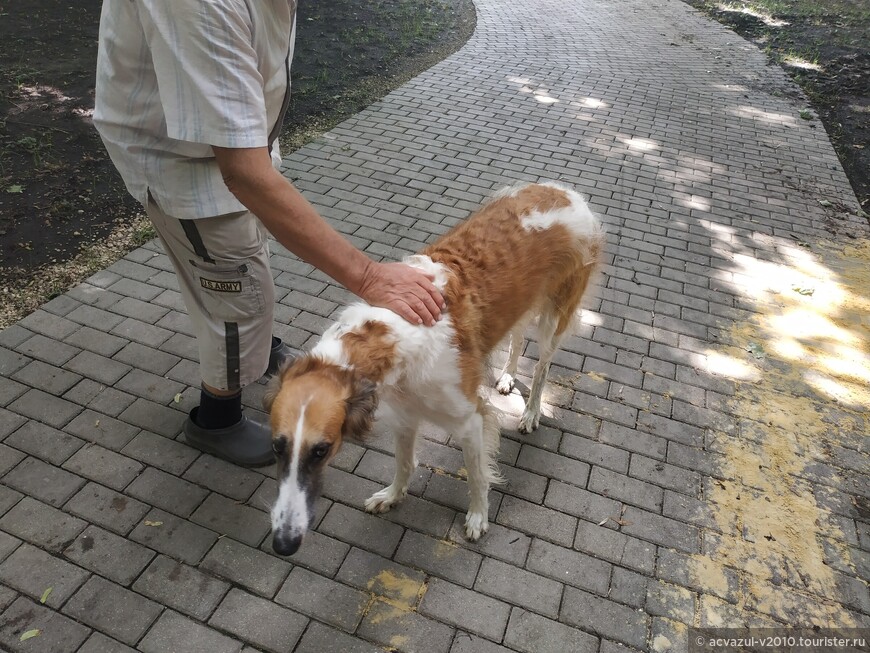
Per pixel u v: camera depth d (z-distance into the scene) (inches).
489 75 335.3
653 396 144.2
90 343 144.3
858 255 204.2
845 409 144.5
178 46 72.0
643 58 388.5
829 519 119.4
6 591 98.6
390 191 215.5
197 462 121.6
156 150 89.7
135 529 109.0
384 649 95.0
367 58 341.1
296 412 76.4
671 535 114.4
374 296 89.4
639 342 159.6
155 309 155.8
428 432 132.8
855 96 348.2
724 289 182.2
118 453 121.6
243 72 75.5
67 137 222.7
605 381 147.4
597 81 342.0
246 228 98.2
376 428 99.2
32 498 112.3
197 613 97.8
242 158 76.8
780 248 204.8
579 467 126.4
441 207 208.2
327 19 393.7
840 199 239.9
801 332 167.6
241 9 75.1
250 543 108.4
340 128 258.2
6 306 152.4
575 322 134.7
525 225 113.0
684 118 304.3
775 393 147.4
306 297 165.2
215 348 108.9
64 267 166.9
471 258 104.6
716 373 152.0
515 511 116.9
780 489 124.6
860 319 174.1
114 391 133.6
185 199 91.0
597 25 450.3
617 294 176.1
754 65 390.6
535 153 252.8
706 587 106.5
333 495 117.7
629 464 127.6
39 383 133.5
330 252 84.6
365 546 109.3
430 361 91.4
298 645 94.7
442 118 277.1
